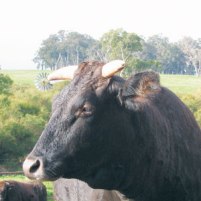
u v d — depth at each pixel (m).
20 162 56.00
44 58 139.50
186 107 9.87
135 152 8.51
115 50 84.88
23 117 62.09
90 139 8.09
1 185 28.61
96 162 8.27
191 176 9.18
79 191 10.32
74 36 136.25
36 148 7.90
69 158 7.98
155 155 8.67
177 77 133.12
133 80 8.17
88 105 8.05
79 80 8.34
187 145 9.23
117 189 8.66
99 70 8.38
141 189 8.71
